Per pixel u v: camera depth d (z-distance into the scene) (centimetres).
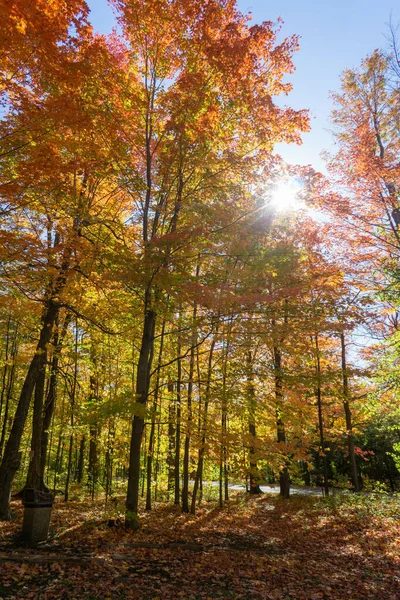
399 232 1304
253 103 931
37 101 634
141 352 1002
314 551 854
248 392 1039
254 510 1412
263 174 942
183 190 1092
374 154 1404
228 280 839
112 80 899
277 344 1079
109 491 1669
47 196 793
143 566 669
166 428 1720
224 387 1024
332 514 1261
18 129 644
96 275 906
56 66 684
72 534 880
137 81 1005
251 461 1027
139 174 992
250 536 998
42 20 584
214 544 884
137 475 955
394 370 1347
